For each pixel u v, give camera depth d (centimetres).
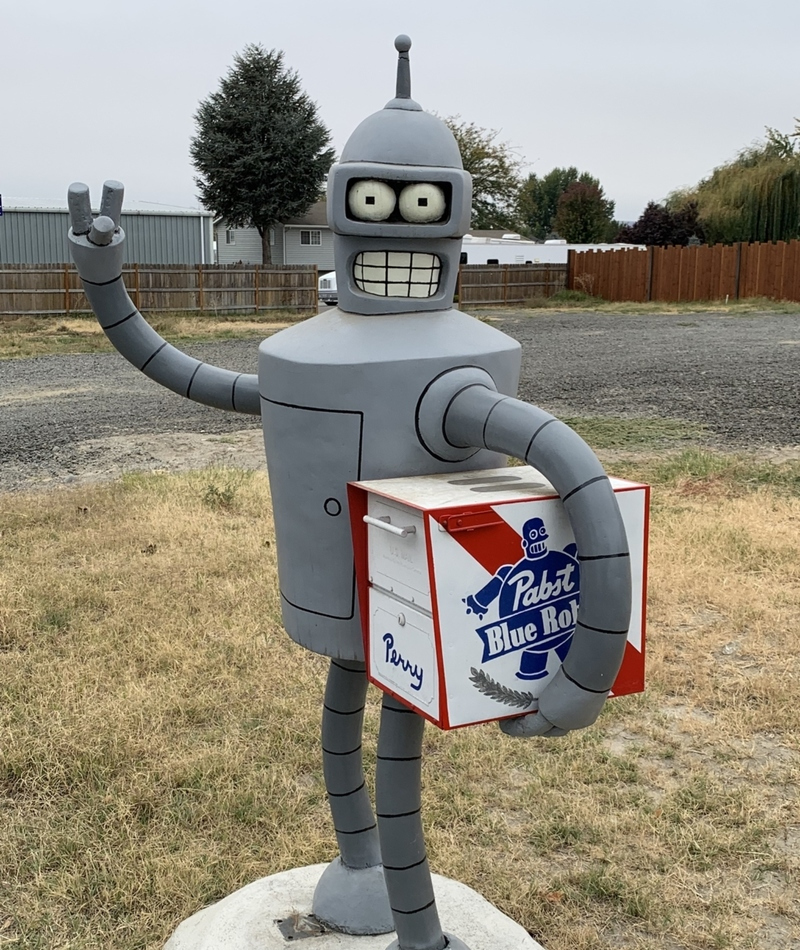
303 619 255
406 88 234
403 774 247
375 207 226
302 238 4519
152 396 1324
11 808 381
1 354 1744
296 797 387
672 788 395
